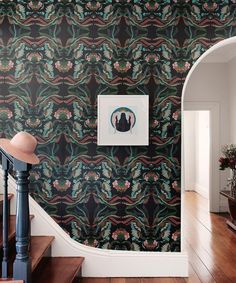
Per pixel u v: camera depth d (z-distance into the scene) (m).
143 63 3.33
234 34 3.34
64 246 3.30
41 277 2.78
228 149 5.25
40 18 3.33
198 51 3.34
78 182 3.33
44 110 3.34
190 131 8.92
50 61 3.33
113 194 3.33
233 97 6.20
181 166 3.33
